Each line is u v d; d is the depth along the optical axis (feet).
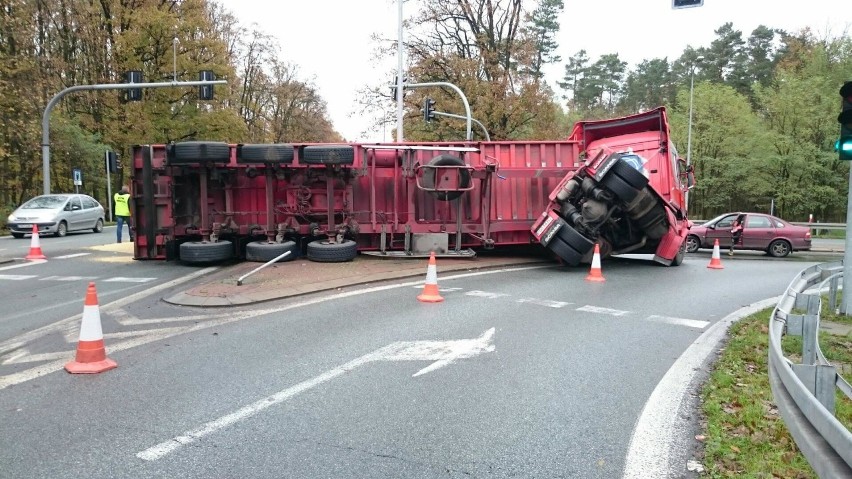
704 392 17.75
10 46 88.79
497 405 16.47
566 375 19.21
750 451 13.66
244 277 33.91
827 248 86.84
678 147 151.23
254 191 44.09
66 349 21.75
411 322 25.99
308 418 15.31
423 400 16.72
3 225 81.92
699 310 30.42
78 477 12.12
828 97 129.80
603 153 42.93
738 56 202.49
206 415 15.43
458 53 105.70
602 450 13.76
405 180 45.34
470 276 39.83
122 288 34.22
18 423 14.88
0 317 27.07
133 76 77.00
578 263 44.37
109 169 52.95
